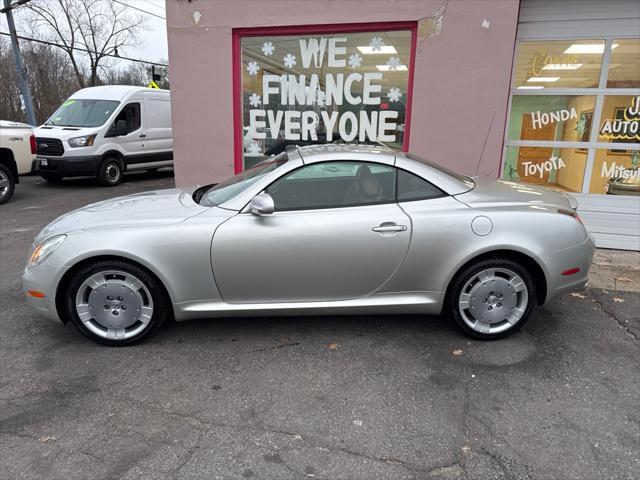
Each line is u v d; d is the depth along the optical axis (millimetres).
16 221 7785
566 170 6129
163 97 13078
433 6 5777
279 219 3365
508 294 3496
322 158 3490
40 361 3324
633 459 2400
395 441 2523
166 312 3545
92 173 11234
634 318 4000
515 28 5641
